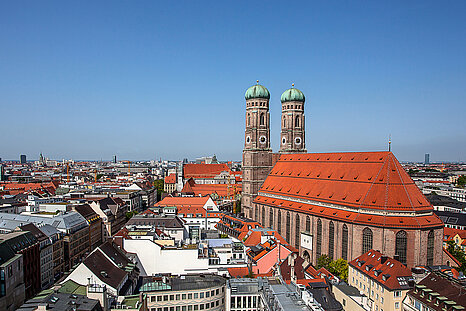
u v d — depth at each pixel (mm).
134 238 132500
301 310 82188
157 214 193125
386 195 146250
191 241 143125
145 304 94312
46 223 162750
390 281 107188
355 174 166625
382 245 141250
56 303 81750
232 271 121062
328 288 97312
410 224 138875
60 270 153375
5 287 95875
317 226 169625
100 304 85250
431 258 142500
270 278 107500
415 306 98375
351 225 150250
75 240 167375
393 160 154750
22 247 120312
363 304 98938
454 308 84938
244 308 99062
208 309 99500
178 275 118188
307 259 175250
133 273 112750
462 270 146750
